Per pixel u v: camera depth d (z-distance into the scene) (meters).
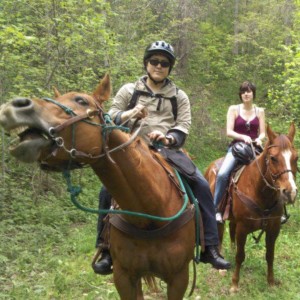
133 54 12.08
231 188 5.80
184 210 3.40
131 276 3.42
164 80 3.86
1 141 8.20
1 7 8.82
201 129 16.86
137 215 3.01
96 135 2.55
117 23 14.13
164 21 19.67
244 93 6.18
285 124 13.17
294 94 11.51
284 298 5.26
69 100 2.50
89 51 9.30
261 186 5.29
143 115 3.18
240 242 5.55
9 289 5.33
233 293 5.45
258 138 6.14
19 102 2.18
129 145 2.87
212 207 3.86
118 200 3.02
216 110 20.25
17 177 9.73
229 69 23.25
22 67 8.60
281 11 23.92
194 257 3.80
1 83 8.73
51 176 10.26
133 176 2.90
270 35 23.62
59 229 7.77
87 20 8.96
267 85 22.80
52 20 9.02
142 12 16.22
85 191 10.14
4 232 7.22
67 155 2.41
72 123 2.39
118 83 10.76
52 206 8.80
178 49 21.75
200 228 3.70
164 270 3.35
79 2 9.35
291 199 4.92
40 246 6.88
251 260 6.39
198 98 17.89
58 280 5.41
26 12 9.40
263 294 5.37
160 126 3.79
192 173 3.74
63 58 9.61
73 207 9.15
